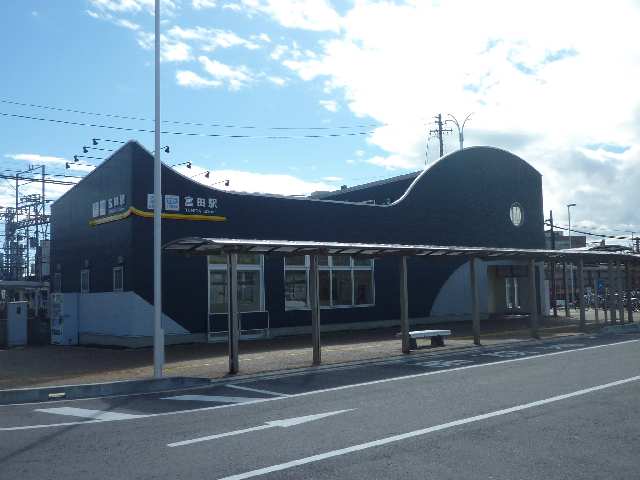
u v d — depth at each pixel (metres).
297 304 24.05
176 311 20.69
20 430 8.81
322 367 14.97
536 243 35.41
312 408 9.93
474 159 32.38
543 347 18.52
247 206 22.69
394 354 17.25
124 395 11.89
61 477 6.42
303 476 6.26
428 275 29.64
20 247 44.12
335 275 25.66
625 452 6.83
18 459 7.20
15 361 17.11
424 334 18.19
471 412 9.16
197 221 21.30
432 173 30.11
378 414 9.26
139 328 19.89
